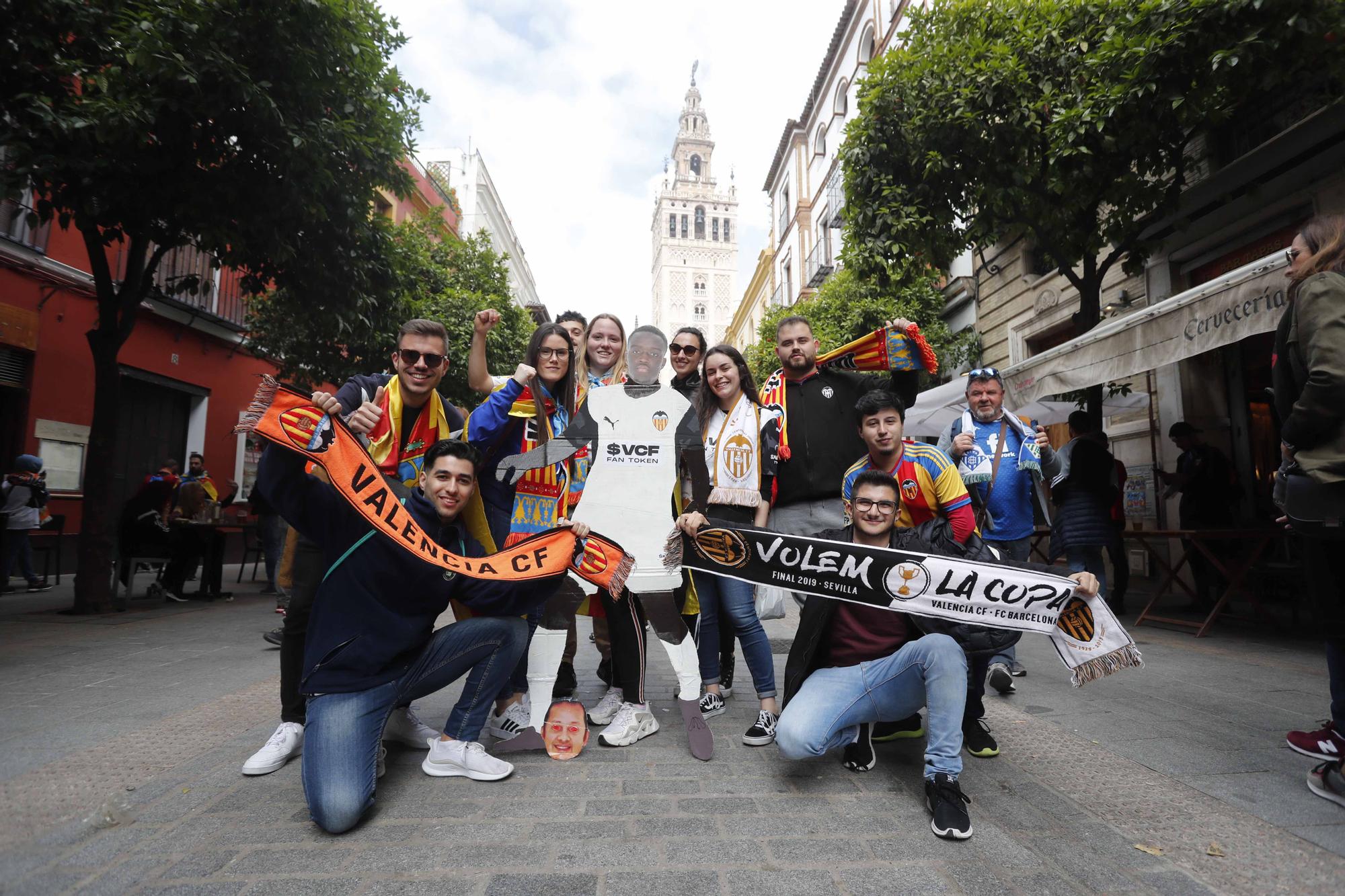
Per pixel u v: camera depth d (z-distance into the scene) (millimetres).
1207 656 4715
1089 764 2736
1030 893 1782
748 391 3479
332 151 6742
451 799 2404
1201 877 1859
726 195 93688
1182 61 5379
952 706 2287
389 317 8750
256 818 2225
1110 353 5406
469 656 2625
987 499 3920
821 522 3488
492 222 35312
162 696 3779
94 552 6965
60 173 5770
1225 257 7625
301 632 2822
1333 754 2670
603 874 1875
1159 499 8461
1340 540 2299
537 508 3166
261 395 2355
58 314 10031
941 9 7270
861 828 2178
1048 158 6484
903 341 3578
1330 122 6070
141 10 5352
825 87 24094
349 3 6566
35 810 2266
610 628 3170
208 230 6457
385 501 2451
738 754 2902
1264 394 7422
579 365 3875
